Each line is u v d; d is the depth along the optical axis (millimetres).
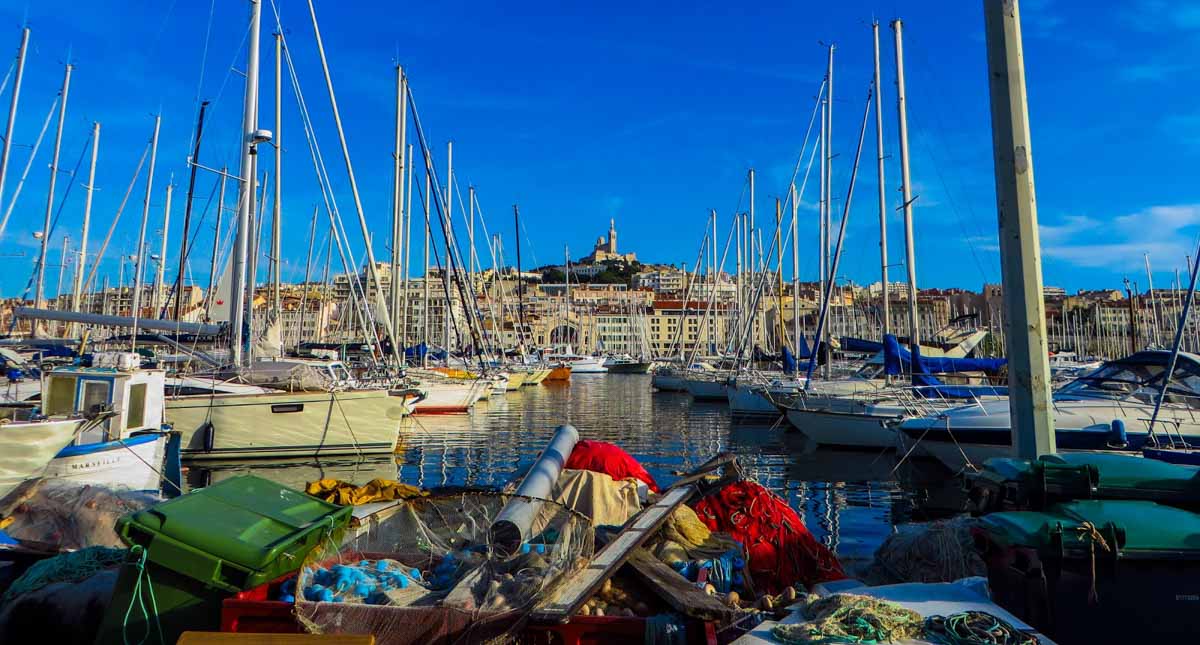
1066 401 13883
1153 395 13547
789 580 6465
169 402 16000
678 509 6613
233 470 15594
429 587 5102
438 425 25750
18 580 5605
